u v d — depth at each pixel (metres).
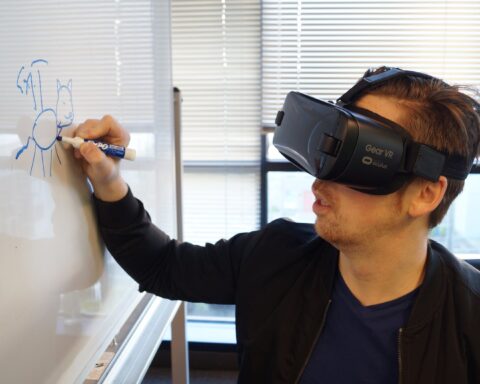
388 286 0.76
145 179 1.01
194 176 2.06
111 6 0.78
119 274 0.87
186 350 1.53
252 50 1.93
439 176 0.68
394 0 1.84
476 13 1.83
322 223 0.74
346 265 0.80
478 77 1.88
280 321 0.83
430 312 0.73
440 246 0.85
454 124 0.69
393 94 0.70
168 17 1.23
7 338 0.48
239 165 2.04
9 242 0.48
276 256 0.89
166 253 0.93
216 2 1.90
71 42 0.63
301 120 0.72
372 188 0.65
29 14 0.51
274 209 2.09
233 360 2.14
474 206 1.98
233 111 1.99
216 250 0.97
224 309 2.29
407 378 0.71
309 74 1.93
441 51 1.87
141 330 1.01
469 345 0.71
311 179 2.04
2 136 0.47
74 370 0.65
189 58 1.96
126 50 0.87
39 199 0.55
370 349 0.77
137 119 0.95
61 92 0.60
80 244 0.68
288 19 1.89
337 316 0.80
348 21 1.87
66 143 0.62
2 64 0.46
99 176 0.69
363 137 0.61
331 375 0.78
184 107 2.00
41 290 0.56
